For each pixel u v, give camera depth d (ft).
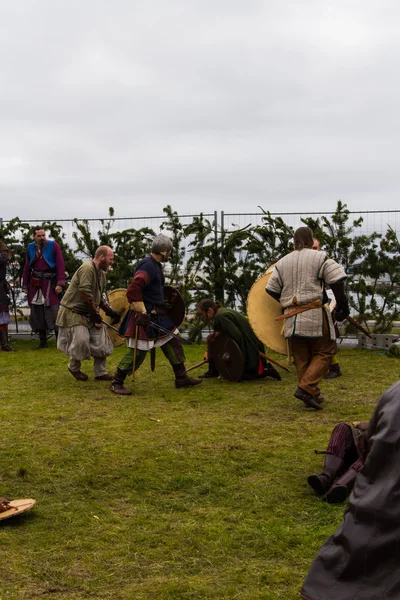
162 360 36.01
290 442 19.84
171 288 28.02
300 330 23.80
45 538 13.35
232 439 20.20
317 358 24.07
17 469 17.52
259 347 29.78
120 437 20.49
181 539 13.29
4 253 40.04
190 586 11.32
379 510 7.14
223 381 29.76
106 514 14.61
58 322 29.50
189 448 19.27
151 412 23.89
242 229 41.04
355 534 7.29
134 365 27.02
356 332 39.29
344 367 33.09
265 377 30.50
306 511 14.64
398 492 7.11
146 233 42.91
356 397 26.13
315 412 23.72
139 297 26.68
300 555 12.55
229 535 13.41
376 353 37.76
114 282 42.73
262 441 19.98
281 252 40.55
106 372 30.30
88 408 24.61
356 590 7.18
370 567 7.17
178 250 42.11
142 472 17.26
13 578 11.66
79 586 11.43
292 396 26.48
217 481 16.52
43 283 40.47
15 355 38.68
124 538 13.35
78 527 13.92
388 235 38.55
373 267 38.68
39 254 40.40
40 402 25.67
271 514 14.51
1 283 40.40
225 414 23.50
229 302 41.32
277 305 28.22
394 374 30.99
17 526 13.96
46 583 11.51
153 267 27.07
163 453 18.78
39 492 16.05
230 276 40.96
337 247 39.17
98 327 29.50
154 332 27.20
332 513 14.38
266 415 23.39
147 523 14.11
